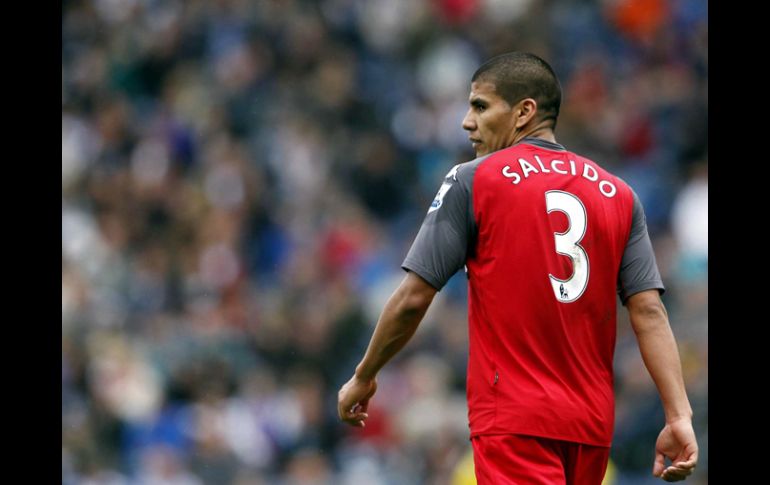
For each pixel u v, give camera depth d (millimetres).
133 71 64438
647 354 16141
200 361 45125
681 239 51562
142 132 60719
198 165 58688
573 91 61500
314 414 43875
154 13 66312
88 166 58781
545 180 16031
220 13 65500
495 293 15898
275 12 65375
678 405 15883
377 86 62719
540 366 15773
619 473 38375
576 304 15883
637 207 16562
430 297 16016
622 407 39625
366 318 48250
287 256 52938
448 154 59688
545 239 15852
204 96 61906
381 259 52594
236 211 55594
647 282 16266
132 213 56219
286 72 63531
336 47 64875
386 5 65750
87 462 41219
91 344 45344
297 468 41344
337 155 58438
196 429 42406
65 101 63625
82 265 51125
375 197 56750
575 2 65625
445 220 16047
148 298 50625
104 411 42844
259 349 46219
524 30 64625
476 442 16047
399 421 42031
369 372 16422
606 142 59062
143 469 41469
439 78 62719
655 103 61156
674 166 58312
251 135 60156
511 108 16484
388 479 40531
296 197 55969
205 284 51906
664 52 64062
